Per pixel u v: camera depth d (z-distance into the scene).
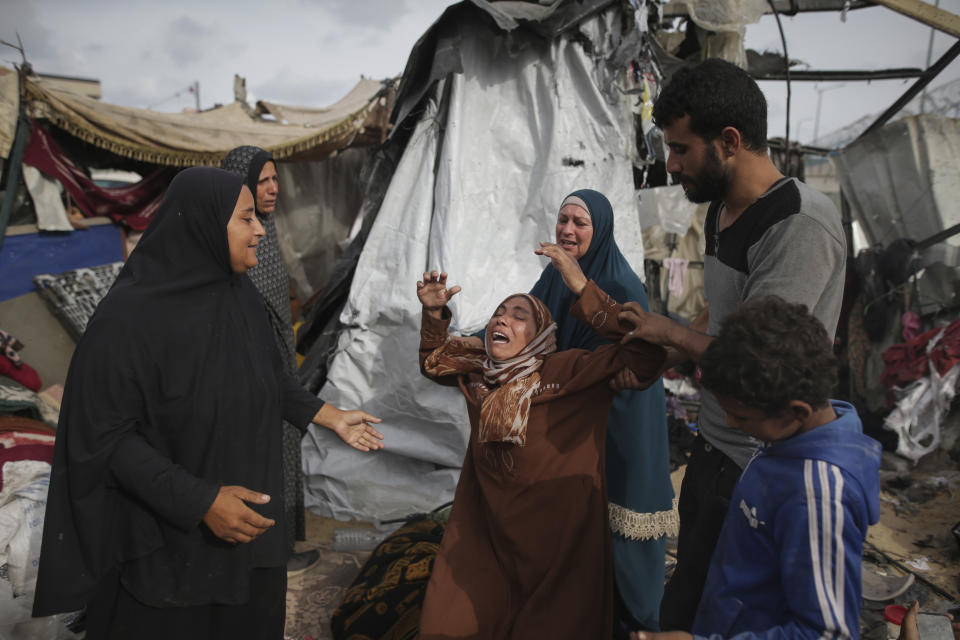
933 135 5.97
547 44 4.13
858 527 1.12
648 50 4.46
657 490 2.32
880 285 5.93
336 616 2.56
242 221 1.73
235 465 1.77
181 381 1.66
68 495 1.63
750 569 1.27
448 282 3.95
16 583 2.55
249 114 7.78
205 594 1.73
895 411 4.98
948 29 4.73
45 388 4.66
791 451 1.19
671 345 1.62
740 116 1.54
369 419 2.17
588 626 1.90
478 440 1.96
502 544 1.98
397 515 3.87
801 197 1.54
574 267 1.78
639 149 4.52
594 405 1.93
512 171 4.21
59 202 4.96
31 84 4.62
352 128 5.76
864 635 2.58
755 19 5.11
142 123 5.20
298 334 4.77
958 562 3.38
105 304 1.65
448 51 3.92
